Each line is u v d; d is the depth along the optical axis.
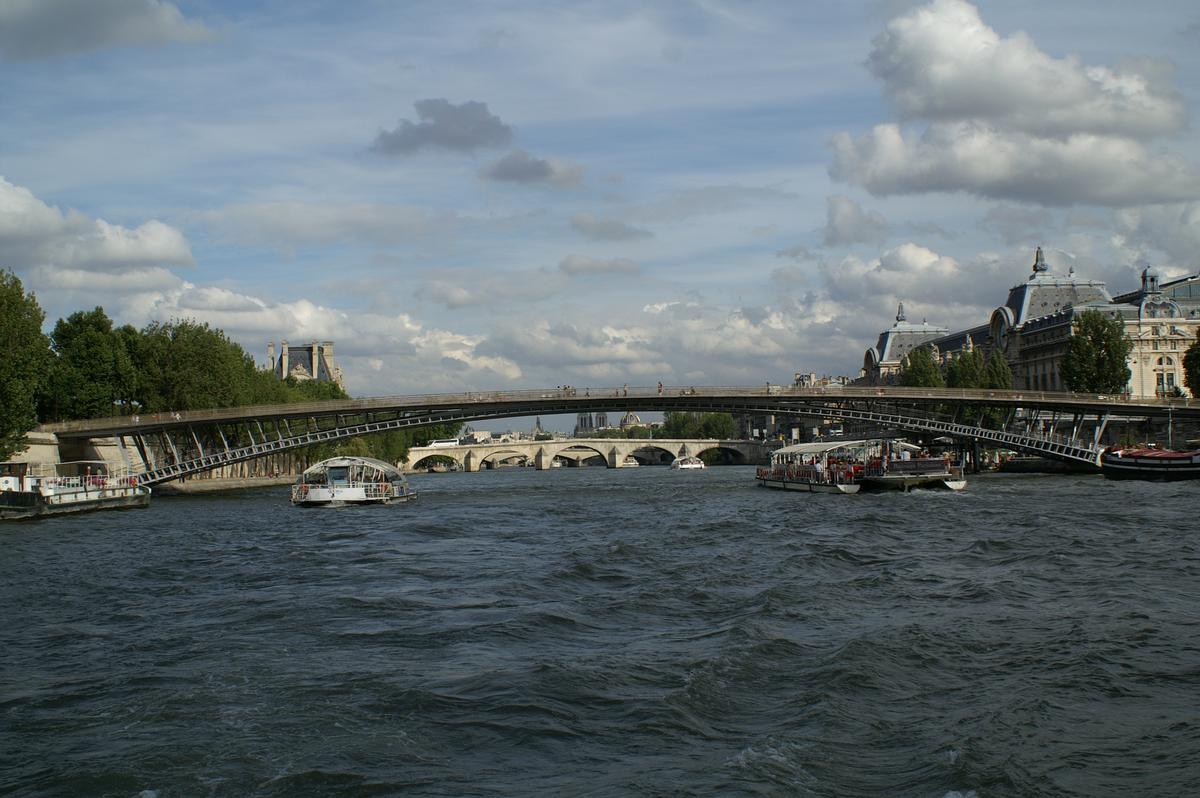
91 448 118.69
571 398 125.56
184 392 127.06
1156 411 126.94
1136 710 24.61
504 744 22.88
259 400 156.88
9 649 33.62
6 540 67.44
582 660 29.66
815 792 19.72
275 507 99.31
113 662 31.31
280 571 50.56
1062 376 154.50
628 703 25.41
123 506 98.94
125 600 42.88
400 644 32.59
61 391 116.69
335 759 22.03
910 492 98.75
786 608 36.75
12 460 99.00
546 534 67.69
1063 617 34.78
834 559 50.75
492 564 51.62
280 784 20.72
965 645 30.97
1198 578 43.00
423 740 23.22
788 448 124.00
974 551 52.91
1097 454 123.50
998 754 21.48
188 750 22.62
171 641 34.06
